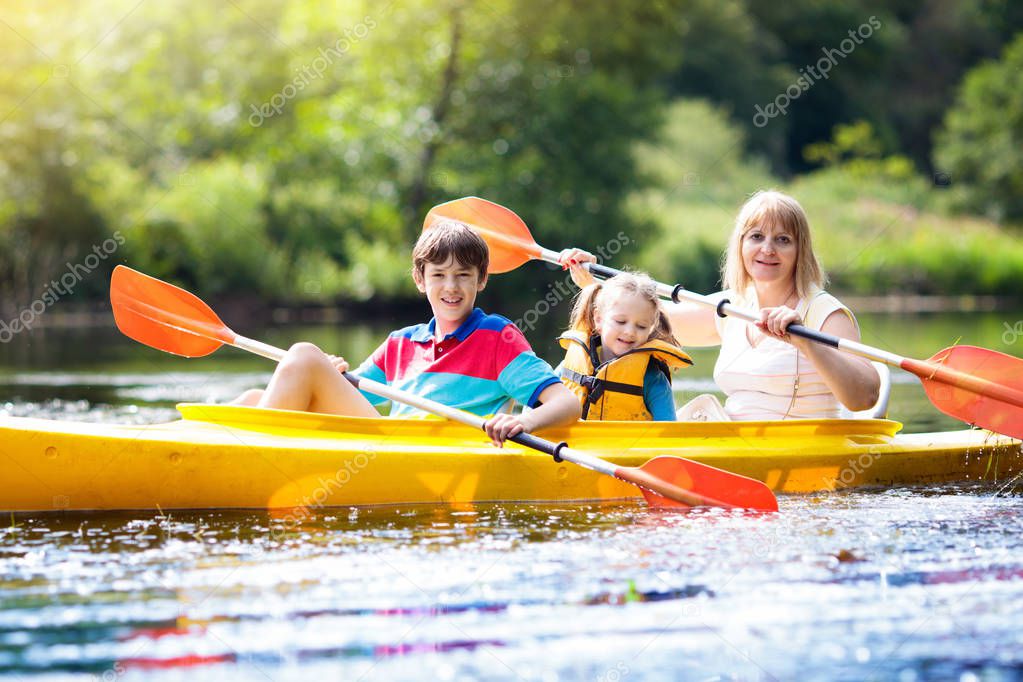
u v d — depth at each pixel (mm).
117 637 6605
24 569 7828
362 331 36531
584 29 52594
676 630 6871
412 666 6324
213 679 6078
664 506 10258
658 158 60188
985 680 6234
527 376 10906
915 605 7312
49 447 9477
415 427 10703
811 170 87125
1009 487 11789
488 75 49938
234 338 11875
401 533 9023
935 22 96312
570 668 6336
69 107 43000
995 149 65000
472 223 15344
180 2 51250
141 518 9453
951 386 11242
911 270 56281
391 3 50125
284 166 49094
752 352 12477
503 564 8086
